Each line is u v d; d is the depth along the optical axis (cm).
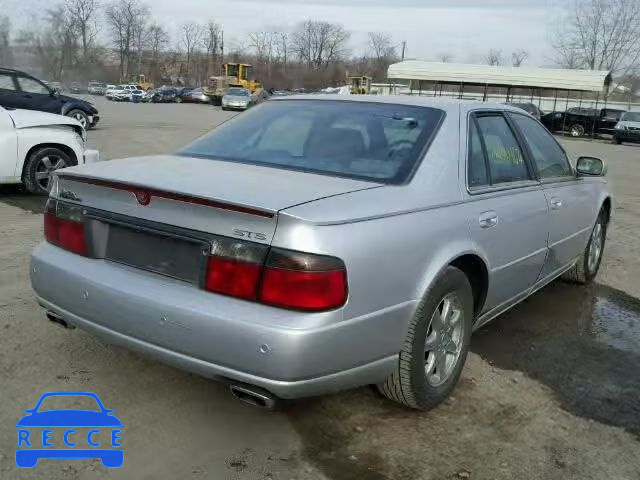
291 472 260
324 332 239
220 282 246
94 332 283
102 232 285
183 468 260
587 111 3453
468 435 295
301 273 235
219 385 329
